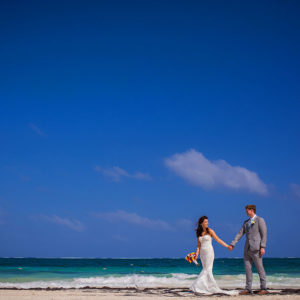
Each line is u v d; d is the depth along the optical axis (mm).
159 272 29734
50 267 36031
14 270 30703
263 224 10430
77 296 10391
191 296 10062
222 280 19484
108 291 12547
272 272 27875
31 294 11109
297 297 9523
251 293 10398
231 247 10742
